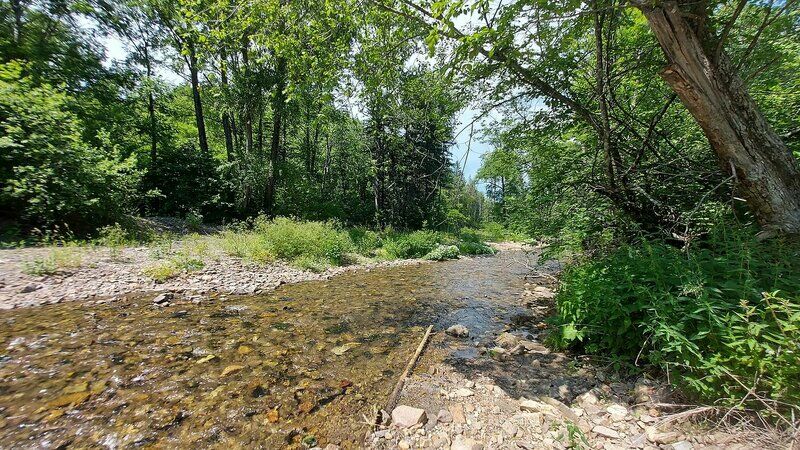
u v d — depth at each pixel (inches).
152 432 115.0
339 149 1333.7
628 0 144.8
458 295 329.4
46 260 304.7
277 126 824.3
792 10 169.5
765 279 118.9
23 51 575.5
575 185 222.1
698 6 143.2
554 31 195.2
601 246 206.2
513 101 239.8
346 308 275.0
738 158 145.9
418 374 159.5
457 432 112.9
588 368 153.0
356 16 213.9
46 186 381.1
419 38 218.2
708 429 100.0
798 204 141.6
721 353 107.0
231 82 699.4
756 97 209.8
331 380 153.8
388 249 697.6
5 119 381.4
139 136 778.8
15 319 209.9
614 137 217.6
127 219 483.8
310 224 559.5
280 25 236.5
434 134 267.4
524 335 208.1
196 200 739.4
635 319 146.8
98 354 170.7
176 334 201.8
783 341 92.4
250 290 314.7
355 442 110.2
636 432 105.6
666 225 200.1
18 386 138.9
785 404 92.6
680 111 234.4
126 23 750.5
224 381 150.3
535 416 119.0
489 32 149.5
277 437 113.4
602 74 193.8
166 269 321.1
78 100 601.3
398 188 1058.1
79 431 114.0
